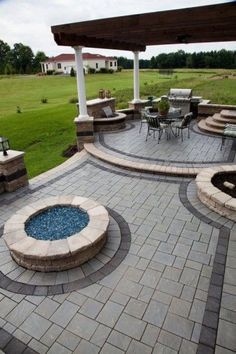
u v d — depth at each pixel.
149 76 36.22
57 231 4.08
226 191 4.96
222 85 23.14
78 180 6.29
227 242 3.97
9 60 65.75
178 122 9.07
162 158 7.09
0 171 5.68
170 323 2.76
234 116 9.26
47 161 9.63
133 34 7.18
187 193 5.46
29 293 3.19
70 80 43.59
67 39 6.86
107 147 8.14
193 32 7.11
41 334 2.71
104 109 10.54
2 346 2.61
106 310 2.93
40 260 3.44
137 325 2.76
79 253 3.52
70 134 13.48
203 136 9.14
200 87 22.97
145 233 4.24
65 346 2.58
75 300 3.07
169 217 4.65
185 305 2.96
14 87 37.72
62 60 60.28
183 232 4.23
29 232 4.05
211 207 4.80
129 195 5.47
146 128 10.37
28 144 12.34
